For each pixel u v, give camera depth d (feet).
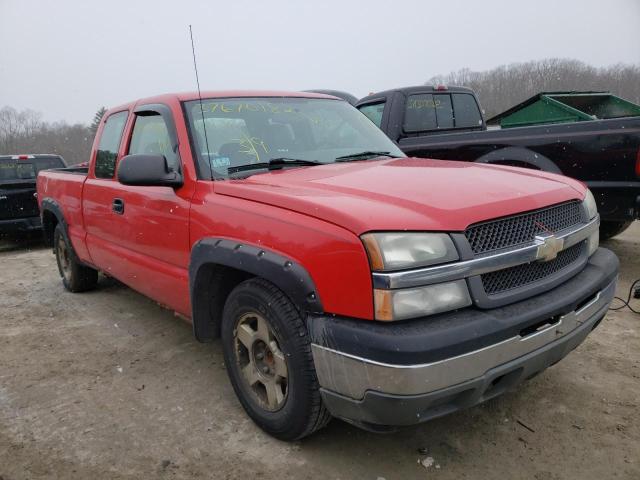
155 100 12.40
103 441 9.28
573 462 8.24
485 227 7.57
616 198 15.71
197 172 10.32
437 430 9.23
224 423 9.72
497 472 8.10
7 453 9.02
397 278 6.75
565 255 8.71
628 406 9.66
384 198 7.94
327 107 13.20
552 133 16.87
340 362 7.15
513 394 10.23
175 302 11.30
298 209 7.97
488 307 7.24
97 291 18.65
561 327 7.84
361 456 8.61
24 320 15.94
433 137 20.35
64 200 16.85
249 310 8.83
